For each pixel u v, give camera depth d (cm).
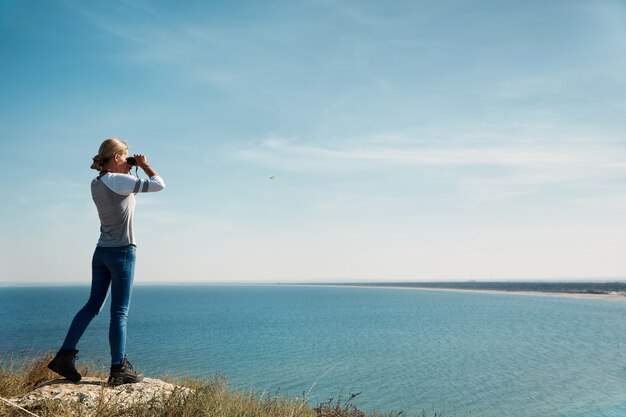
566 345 8306
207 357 5434
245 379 4109
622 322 12756
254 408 519
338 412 588
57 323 9862
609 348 7925
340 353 6475
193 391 466
